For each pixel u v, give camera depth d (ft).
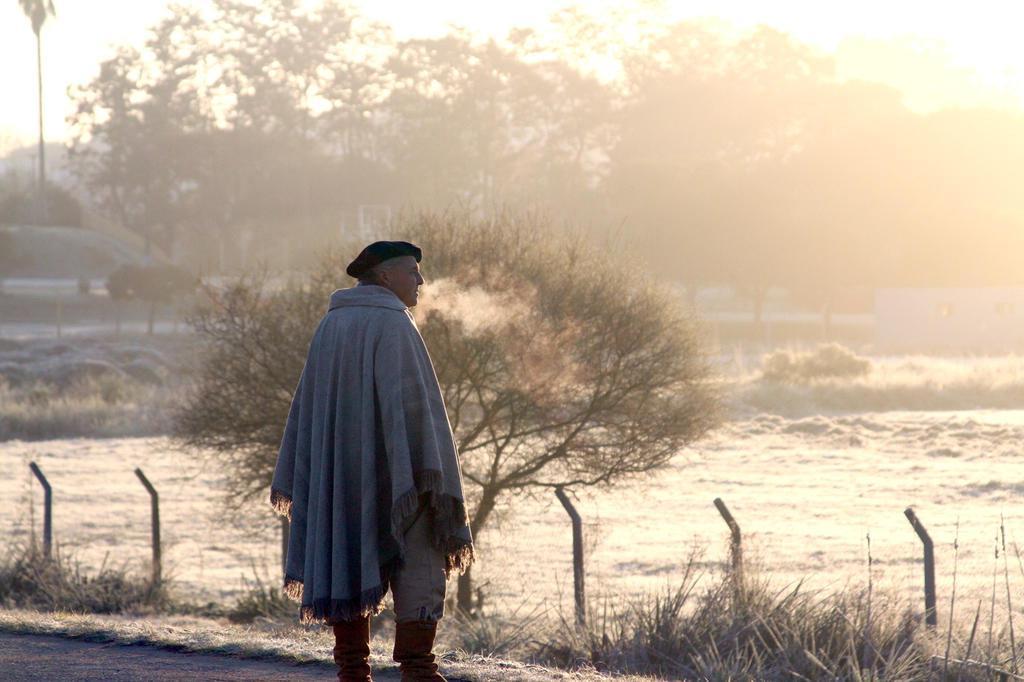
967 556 176.45
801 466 302.66
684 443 181.47
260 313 175.94
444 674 74.23
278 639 87.92
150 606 157.28
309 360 58.18
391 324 56.18
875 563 173.06
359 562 55.47
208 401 179.93
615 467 178.81
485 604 155.53
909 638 99.81
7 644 86.63
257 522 193.47
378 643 88.79
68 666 78.23
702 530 213.05
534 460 180.04
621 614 112.57
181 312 187.11
